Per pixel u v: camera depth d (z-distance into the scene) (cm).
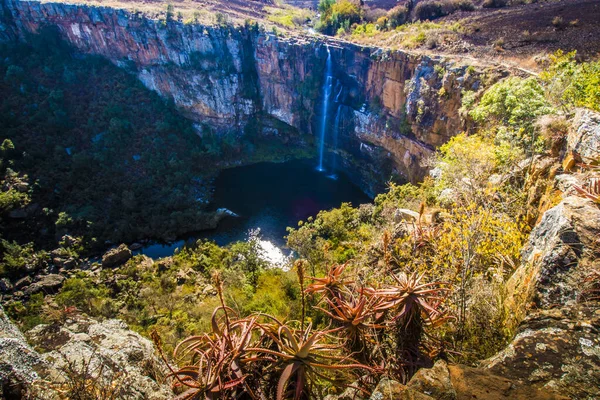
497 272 1062
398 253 1362
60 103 6438
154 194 5916
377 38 6228
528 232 1294
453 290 914
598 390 384
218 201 6112
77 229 5022
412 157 5184
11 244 4581
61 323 912
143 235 5200
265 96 7625
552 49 3753
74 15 6800
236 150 7425
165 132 6962
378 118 5778
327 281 852
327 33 7869
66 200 5391
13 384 580
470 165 1889
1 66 6500
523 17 4947
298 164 7438
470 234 1064
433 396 391
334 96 6700
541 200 1238
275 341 629
